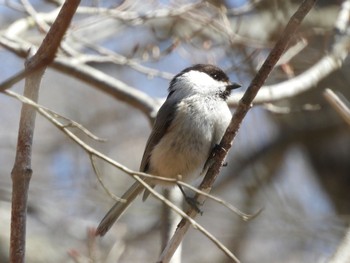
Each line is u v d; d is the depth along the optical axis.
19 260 5.07
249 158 13.98
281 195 13.52
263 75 6.14
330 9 12.73
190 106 7.94
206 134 7.86
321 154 14.22
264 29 12.03
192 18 10.38
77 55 9.88
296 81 9.88
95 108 15.72
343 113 7.68
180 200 8.20
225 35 10.74
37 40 10.58
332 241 11.99
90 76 9.68
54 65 9.62
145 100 9.66
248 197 13.27
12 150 14.93
